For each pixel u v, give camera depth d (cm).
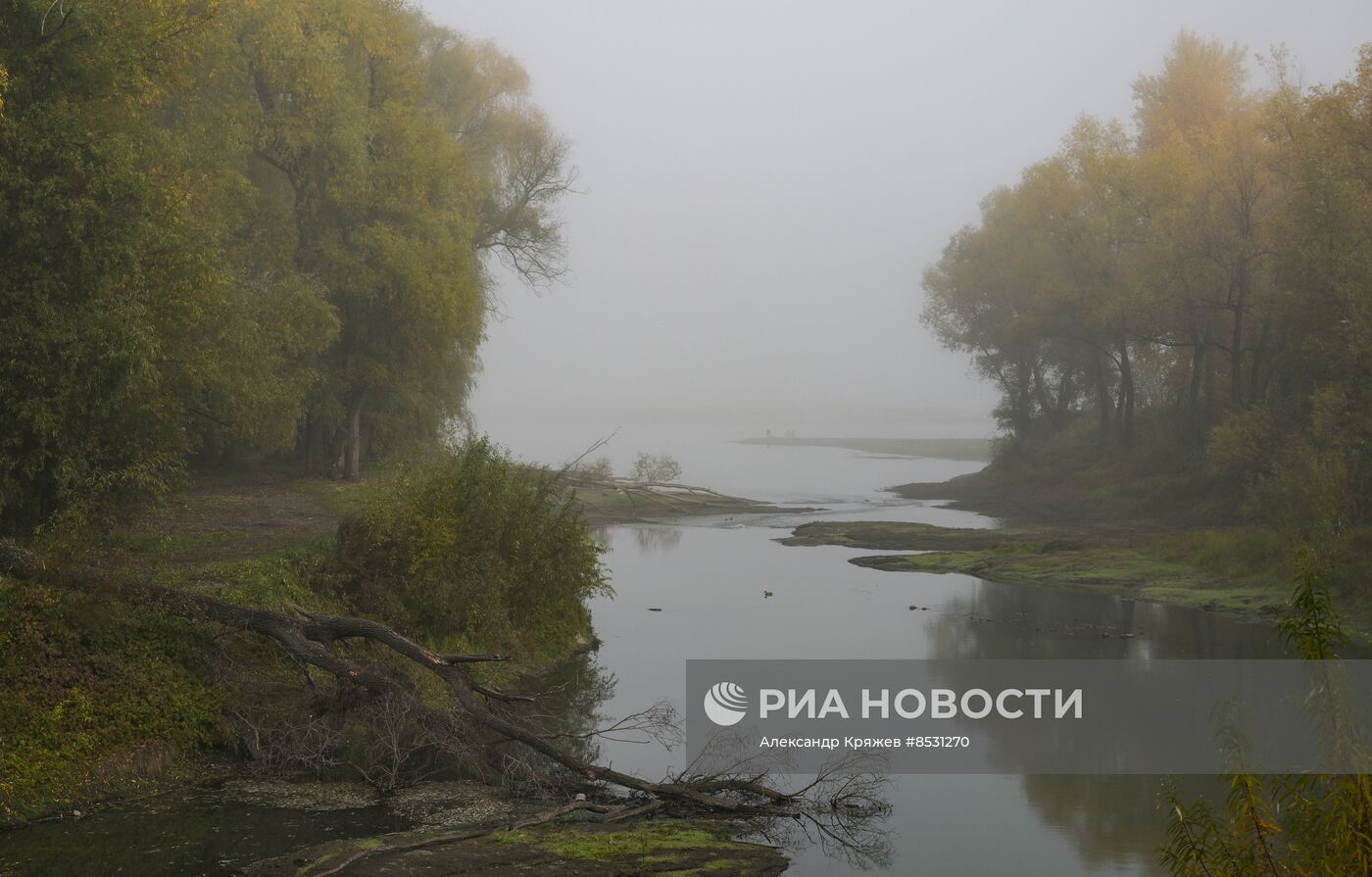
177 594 1352
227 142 2655
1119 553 3092
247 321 2412
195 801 1116
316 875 898
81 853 966
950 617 2328
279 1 3103
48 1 1563
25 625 1196
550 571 1909
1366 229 3112
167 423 1786
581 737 1294
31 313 1535
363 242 3225
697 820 1113
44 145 1534
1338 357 3091
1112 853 1041
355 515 1830
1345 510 2578
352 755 1272
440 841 995
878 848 1051
